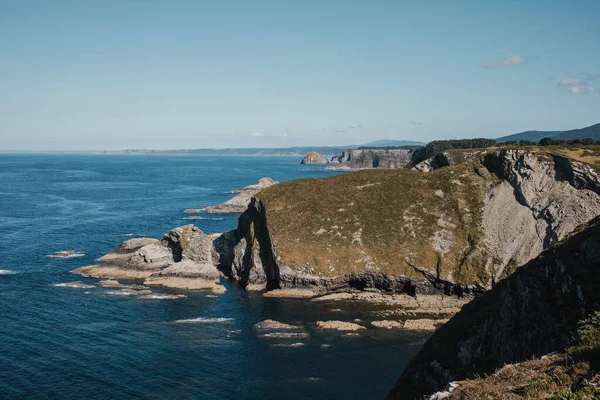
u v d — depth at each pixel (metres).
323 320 72.81
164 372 53.88
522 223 90.31
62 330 64.75
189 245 95.38
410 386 40.84
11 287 82.69
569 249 36.41
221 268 105.44
